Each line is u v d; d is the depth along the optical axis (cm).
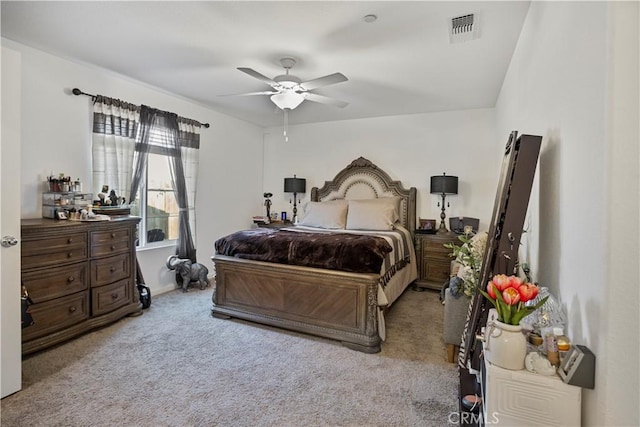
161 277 415
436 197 488
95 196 330
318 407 194
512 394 119
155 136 397
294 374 229
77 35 265
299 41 271
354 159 539
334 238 312
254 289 317
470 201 469
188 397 202
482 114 461
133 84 371
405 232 444
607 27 103
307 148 575
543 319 143
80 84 321
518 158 162
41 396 200
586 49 120
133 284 334
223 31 257
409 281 429
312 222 477
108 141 339
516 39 262
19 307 204
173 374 227
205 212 477
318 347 271
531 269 207
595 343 108
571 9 138
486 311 170
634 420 100
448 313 246
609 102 102
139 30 256
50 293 258
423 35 258
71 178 313
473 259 234
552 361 120
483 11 224
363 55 296
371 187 521
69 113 313
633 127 99
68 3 221
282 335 293
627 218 100
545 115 179
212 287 445
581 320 121
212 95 418
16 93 201
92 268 290
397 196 501
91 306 290
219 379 222
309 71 334
